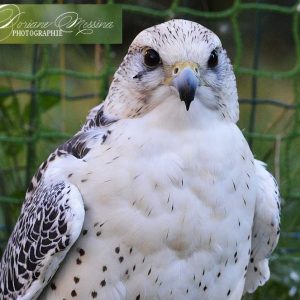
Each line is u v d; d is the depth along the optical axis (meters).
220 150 9.84
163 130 9.79
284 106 14.11
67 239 9.69
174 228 9.73
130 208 9.68
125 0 16.27
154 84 9.84
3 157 14.08
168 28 9.97
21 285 10.20
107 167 9.73
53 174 9.98
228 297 10.34
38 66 14.46
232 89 10.12
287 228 14.03
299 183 14.27
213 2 16.80
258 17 14.25
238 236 10.07
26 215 10.38
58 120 14.38
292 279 13.87
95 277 9.81
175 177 9.70
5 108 14.16
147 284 9.86
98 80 14.22
